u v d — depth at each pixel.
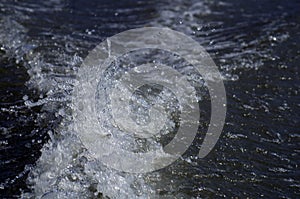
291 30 16.42
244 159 10.05
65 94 11.46
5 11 16.34
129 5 18.38
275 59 14.35
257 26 16.80
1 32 14.80
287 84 13.05
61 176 9.10
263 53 14.73
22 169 9.29
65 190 8.81
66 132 10.12
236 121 11.30
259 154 10.25
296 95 12.55
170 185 9.16
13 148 9.84
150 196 8.87
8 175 9.15
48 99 11.35
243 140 10.65
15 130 10.34
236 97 12.28
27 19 16.02
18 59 13.36
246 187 9.29
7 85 12.02
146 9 18.08
